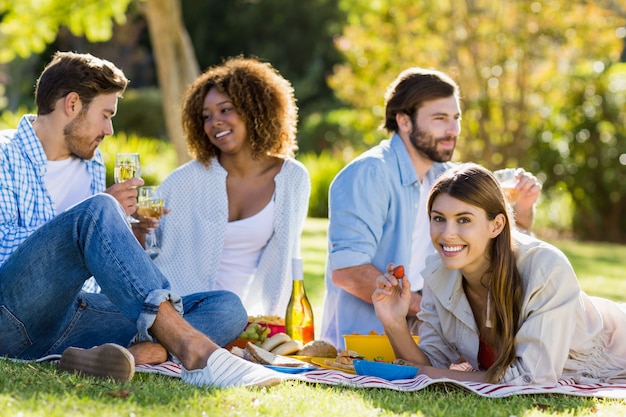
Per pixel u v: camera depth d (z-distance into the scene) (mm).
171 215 5062
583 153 15594
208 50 30156
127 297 3400
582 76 15500
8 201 4023
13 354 3799
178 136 13969
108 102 4289
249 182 5129
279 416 2867
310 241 12156
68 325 3904
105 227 3439
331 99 28828
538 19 14688
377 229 4852
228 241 5055
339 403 3105
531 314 3668
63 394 2912
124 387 3111
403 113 4992
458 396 3375
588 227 15953
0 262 3891
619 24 15008
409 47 15477
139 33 28609
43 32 14336
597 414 3195
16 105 27234
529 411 3166
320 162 17875
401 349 3988
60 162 4273
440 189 3705
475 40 15008
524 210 4996
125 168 4441
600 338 3928
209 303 4102
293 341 4242
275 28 29969
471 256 3678
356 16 16438
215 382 3318
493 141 15539
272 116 5113
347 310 4863
